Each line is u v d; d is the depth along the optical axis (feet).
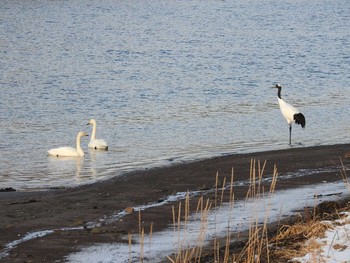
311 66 151.94
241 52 171.94
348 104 111.86
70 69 149.07
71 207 52.47
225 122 97.96
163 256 40.52
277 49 177.37
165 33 209.77
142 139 88.12
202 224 39.52
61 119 102.83
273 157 70.49
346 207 47.55
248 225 45.70
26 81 134.41
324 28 226.38
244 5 298.76
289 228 42.60
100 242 43.19
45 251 41.78
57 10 273.13
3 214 50.67
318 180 59.00
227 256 37.96
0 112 107.76
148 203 53.11
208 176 62.59
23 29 220.84
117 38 199.21
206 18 252.01
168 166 70.44
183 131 92.48
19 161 77.36
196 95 119.85
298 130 92.53
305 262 37.63
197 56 165.58
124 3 302.25
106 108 110.01
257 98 117.39
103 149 82.43
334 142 84.64
